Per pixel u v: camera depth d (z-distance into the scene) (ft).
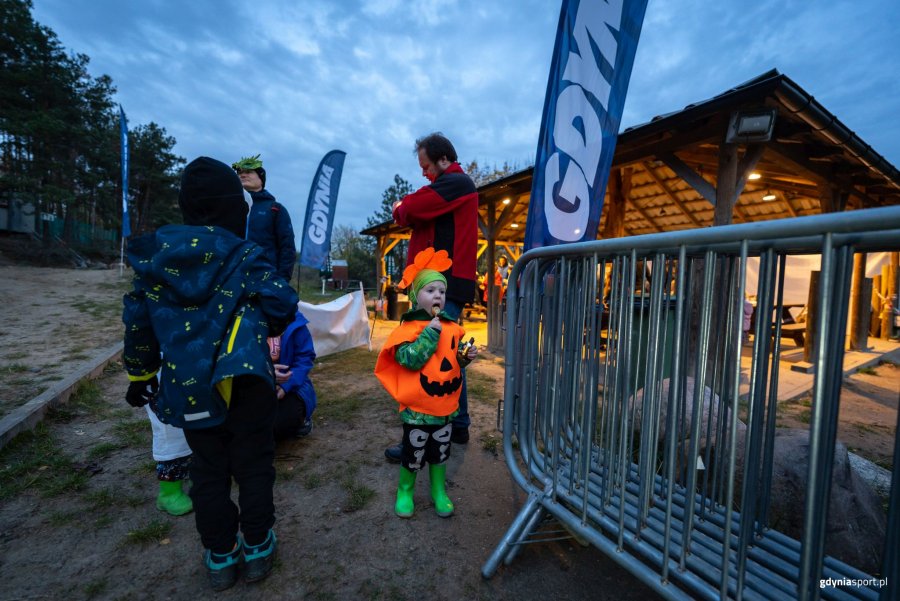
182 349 4.63
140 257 4.77
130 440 9.23
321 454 8.96
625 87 8.52
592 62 8.29
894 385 17.06
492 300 22.00
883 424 12.14
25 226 84.58
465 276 8.51
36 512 6.64
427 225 8.55
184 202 5.26
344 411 11.50
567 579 5.57
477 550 6.10
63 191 73.05
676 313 3.92
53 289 38.91
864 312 23.08
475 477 8.18
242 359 4.56
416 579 5.51
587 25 8.19
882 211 2.53
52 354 15.75
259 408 5.17
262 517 5.31
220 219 5.25
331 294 58.85
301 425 9.45
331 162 28.35
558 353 5.72
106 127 88.79
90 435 9.44
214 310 4.75
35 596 5.05
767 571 3.89
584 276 5.18
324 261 28.89
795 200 27.50
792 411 12.82
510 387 6.38
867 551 5.61
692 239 3.71
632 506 5.03
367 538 6.29
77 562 5.63
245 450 5.25
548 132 8.18
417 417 6.55
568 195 8.38
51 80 74.28
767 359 3.56
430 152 8.53
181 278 4.68
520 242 47.09
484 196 25.76
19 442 8.77
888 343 26.12
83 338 18.98
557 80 8.12
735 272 4.58
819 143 15.79
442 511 6.84
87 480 7.59
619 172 23.86
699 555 4.16
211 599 5.10
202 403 4.59
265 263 5.25
